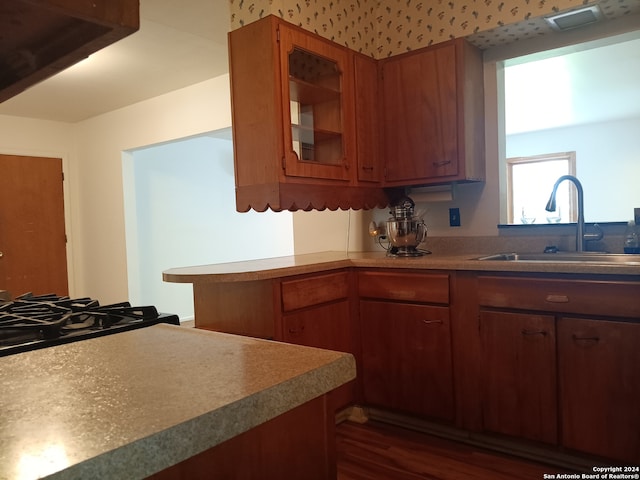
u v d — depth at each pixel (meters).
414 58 2.67
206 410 0.56
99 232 5.13
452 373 2.23
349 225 3.21
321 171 2.46
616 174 6.41
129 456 0.48
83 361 0.80
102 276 5.15
